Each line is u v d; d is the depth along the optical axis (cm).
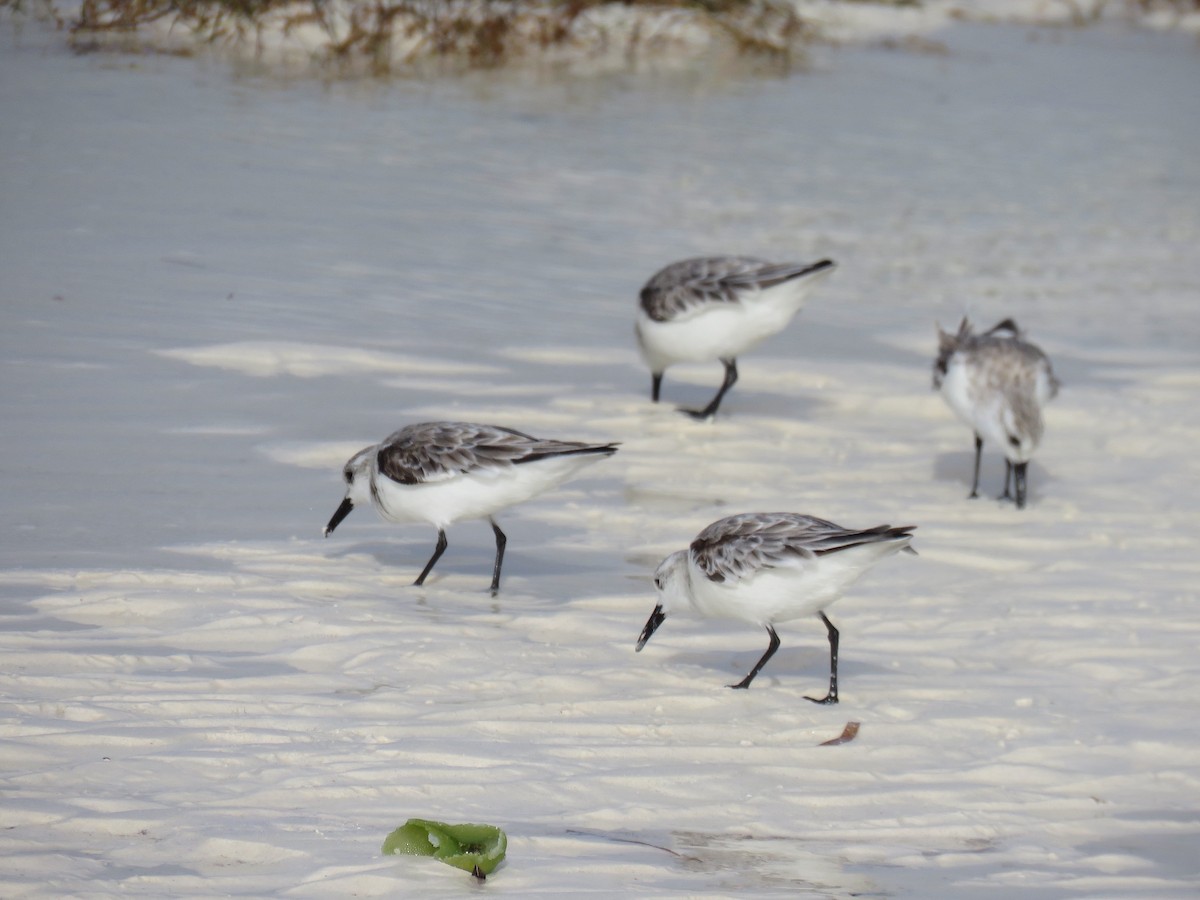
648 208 2400
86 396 1357
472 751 789
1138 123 3503
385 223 2116
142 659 878
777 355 1791
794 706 908
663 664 964
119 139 2372
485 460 1039
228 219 2016
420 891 620
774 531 910
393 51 3391
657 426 1503
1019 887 677
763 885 659
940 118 3375
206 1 3191
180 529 1110
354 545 1131
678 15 3834
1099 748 866
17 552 1027
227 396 1408
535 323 1780
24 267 1697
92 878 609
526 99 3128
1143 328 2034
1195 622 1085
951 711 912
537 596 1071
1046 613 1100
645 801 755
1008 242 2452
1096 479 1465
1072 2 4894
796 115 3256
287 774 738
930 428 1597
